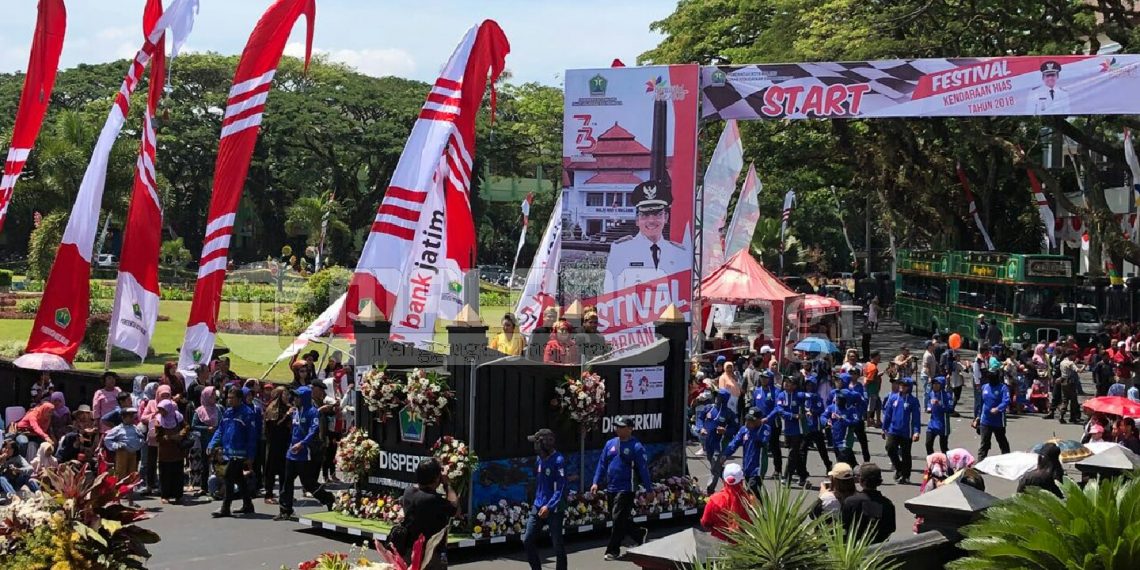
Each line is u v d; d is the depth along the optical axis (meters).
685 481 17.61
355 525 15.25
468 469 14.55
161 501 18.00
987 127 46.72
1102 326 42.88
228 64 88.94
